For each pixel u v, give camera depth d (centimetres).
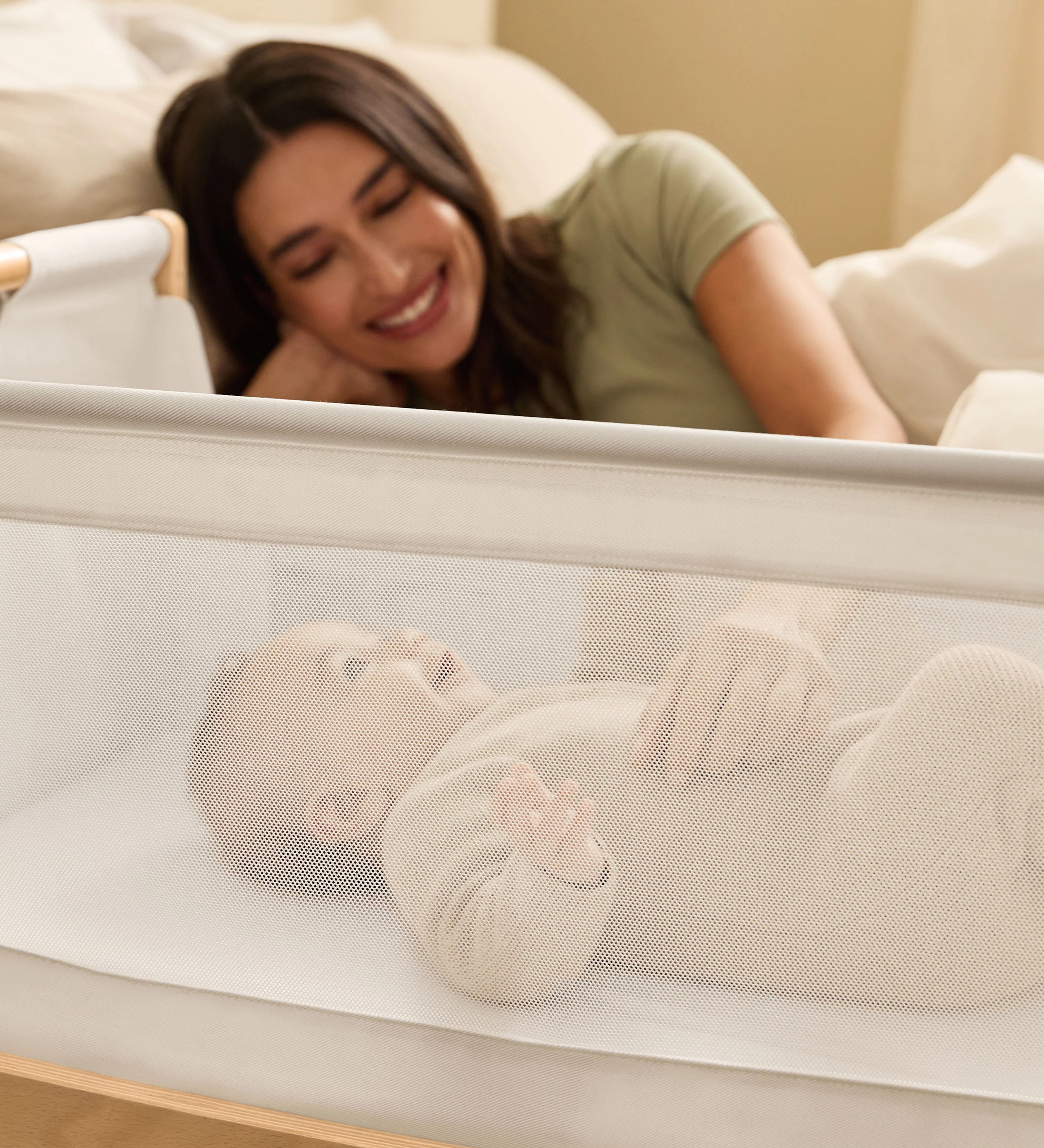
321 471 45
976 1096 47
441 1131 52
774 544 43
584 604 46
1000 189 110
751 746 46
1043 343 99
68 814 51
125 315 84
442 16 201
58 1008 54
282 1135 64
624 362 112
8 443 47
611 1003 49
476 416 43
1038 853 45
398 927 50
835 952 47
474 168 109
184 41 137
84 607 49
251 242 105
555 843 47
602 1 222
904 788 45
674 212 110
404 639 47
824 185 218
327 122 100
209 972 52
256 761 49
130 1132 64
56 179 94
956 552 42
